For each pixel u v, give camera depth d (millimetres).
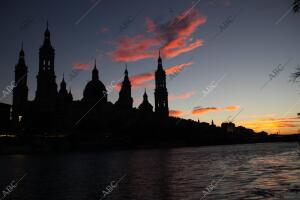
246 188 28375
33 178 43219
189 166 62188
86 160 95125
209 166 60812
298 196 23562
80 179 40938
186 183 33781
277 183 31219
